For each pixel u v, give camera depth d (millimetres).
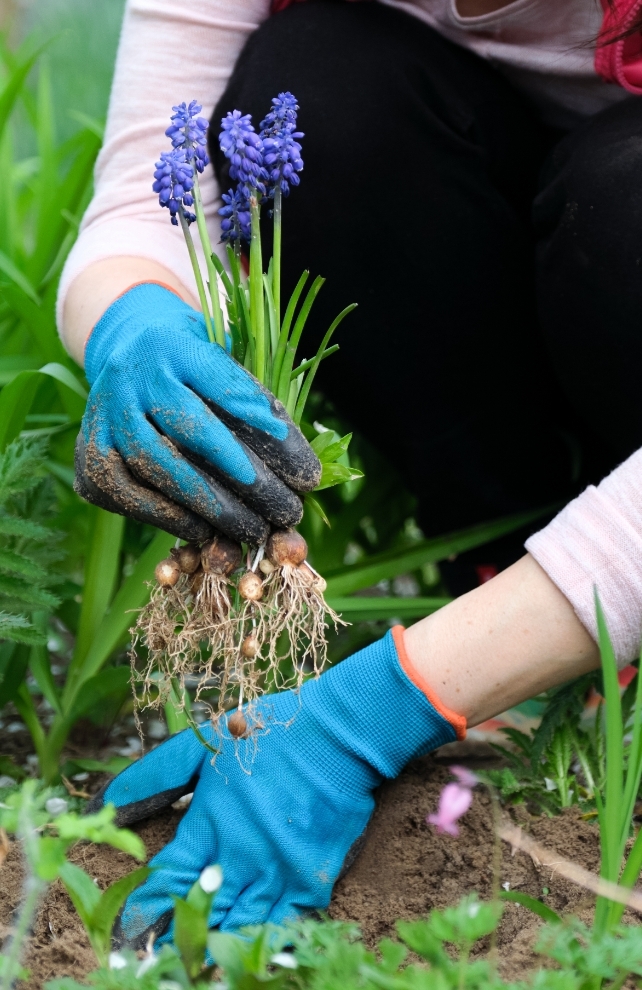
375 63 1514
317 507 1351
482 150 1548
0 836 1271
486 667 1331
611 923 1216
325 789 1350
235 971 1148
